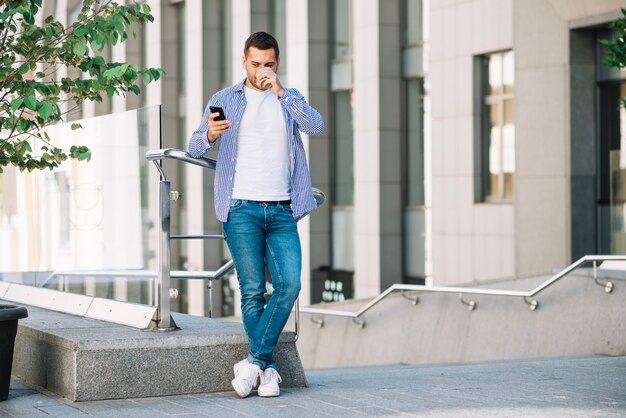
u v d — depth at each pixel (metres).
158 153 7.14
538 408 6.47
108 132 8.52
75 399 6.96
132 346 7.11
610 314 12.48
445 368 9.66
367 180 24.00
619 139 18.09
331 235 26.23
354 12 24.41
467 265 21.14
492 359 14.47
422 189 23.53
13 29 7.95
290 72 26.39
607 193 18.38
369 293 24.03
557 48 18.48
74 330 7.59
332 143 26.09
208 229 31.09
